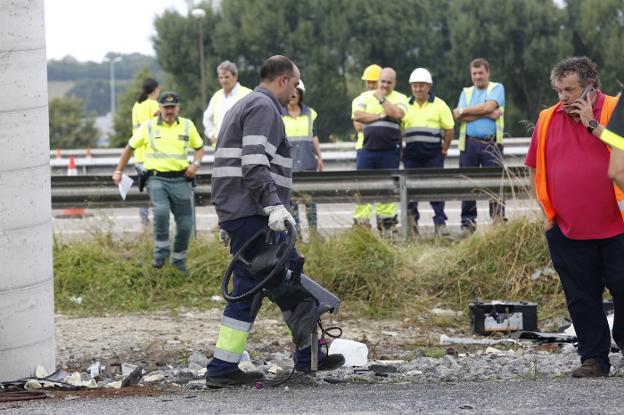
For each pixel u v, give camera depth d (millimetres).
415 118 34250
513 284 27547
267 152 17484
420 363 20281
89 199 32312
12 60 17984
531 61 123438
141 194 32469
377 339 24078
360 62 130875
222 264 29219
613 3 123875
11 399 17031
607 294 25922
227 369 17922
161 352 22422
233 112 17828
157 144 28750
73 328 24891
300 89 33500
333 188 31766
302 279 18172
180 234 28828
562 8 125500
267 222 17859
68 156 72312
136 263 29422
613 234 17781
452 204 45875
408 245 30016
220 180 17875
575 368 18938
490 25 125875
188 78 138250
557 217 18203
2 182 18078
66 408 15945
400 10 130000
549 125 18141
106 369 20172
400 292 27484
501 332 24469
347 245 28547
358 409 14984
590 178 17703
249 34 133125
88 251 29641
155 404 16094
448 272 27938
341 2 132500
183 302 28172
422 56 130250
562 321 25750
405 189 31719
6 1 17859
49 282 18969
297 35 131375
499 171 31766
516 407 14734
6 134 18047
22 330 18469
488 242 28234
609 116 17438
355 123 34406
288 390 17375
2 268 18203
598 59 125375
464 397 15703
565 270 18281
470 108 34250
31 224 18438
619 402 14914
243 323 17938
